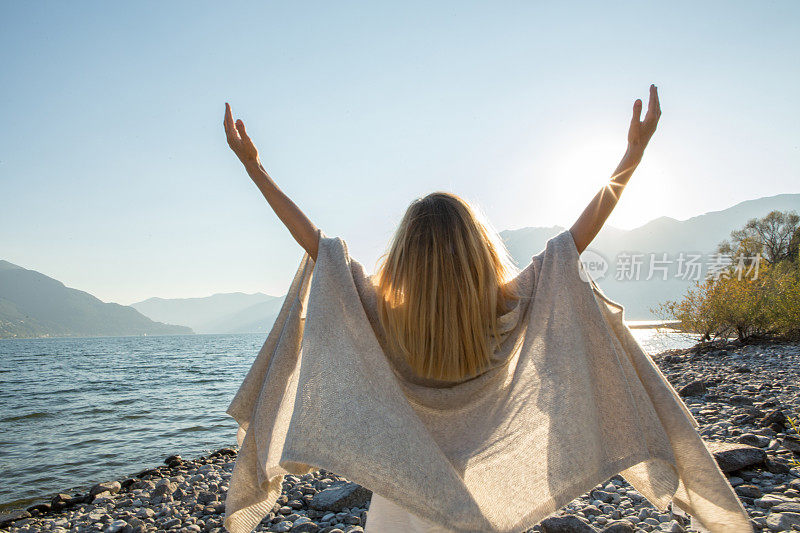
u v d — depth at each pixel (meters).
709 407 8.11
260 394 2.04
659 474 1.98
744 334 17.80
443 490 1.62
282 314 2.17
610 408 1.84
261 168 2.00
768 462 4.66
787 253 26.45
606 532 3.67
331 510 5.10
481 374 1.82
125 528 5.62
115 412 17.30
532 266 1.93
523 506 1.73
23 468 10.10
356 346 1.78
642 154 1.86
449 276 1.73
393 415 1.69
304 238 1.95
